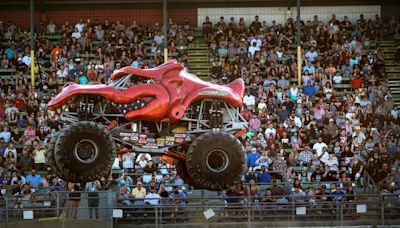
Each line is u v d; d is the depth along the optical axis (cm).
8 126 7250
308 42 8606
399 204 6228
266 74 8088
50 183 6450
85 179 4650
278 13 9375
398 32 8944
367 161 6769
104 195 5934
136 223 5969
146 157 6669
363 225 6022
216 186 4716
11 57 8406
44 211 5981
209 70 8406
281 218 6072
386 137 7188
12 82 8012
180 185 6203
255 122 7212
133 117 4772
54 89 7838
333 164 6706
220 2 9369
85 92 4756
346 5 9412
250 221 6028
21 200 5756
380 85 8119
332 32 8838
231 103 4884
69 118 4844
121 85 4834
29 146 6862
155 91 4772
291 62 8206
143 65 8056
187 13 9388
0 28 8762
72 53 8319
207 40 8750
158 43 8575
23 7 9331
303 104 7569
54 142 4703
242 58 8275
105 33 8762
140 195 6150
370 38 8875
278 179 6481
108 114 4828
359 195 5969
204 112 4909
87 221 5744
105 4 9356
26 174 6719
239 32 8781
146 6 9369
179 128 4900
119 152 4838
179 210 5962
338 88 8162
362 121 7481
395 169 6662
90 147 4662
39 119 7250
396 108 7800
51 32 8875
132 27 8844
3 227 5681
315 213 6100
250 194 6191
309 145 7088
